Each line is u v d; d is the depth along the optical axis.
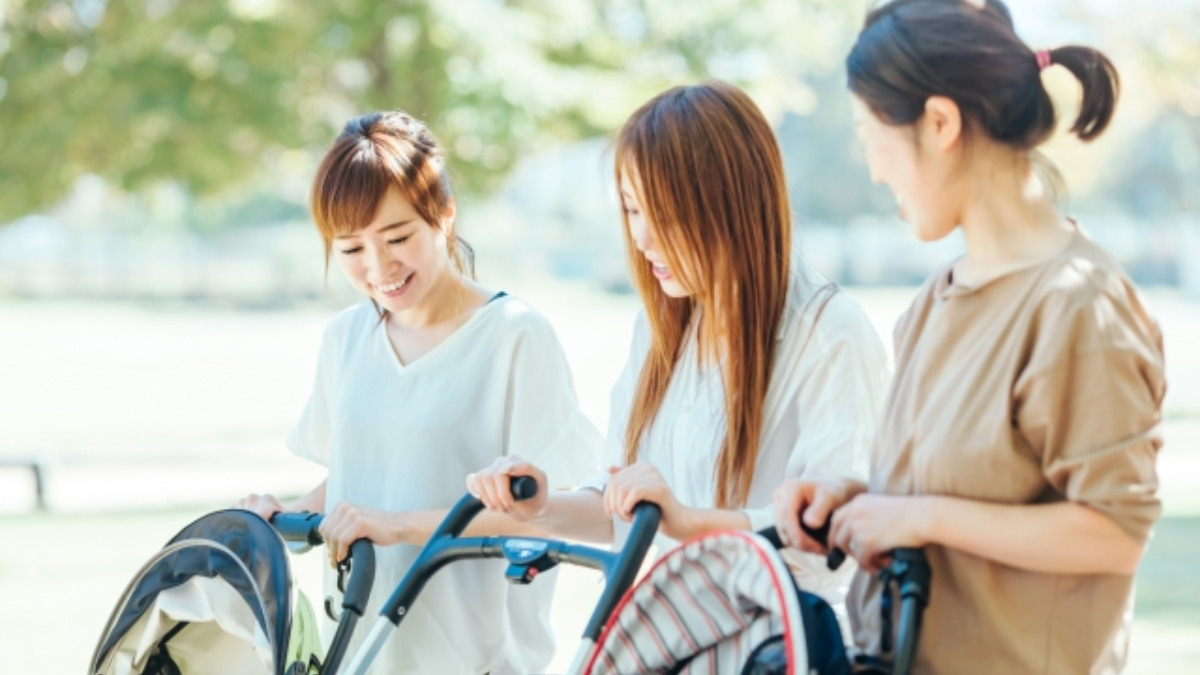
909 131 2.04
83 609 6.40
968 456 2.01
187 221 54.09
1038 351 1.95
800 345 2.64
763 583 2.00
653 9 13.17
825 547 2.20
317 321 28.84
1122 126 26.28
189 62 12.97
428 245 3.04
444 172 3.13
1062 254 1.99
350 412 3.19
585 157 50.97
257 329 26.34
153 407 14.73
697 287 2.65
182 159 14.69
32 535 8.18
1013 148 2.02
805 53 13.70
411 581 2.59
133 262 47.97
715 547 2.11
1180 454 10.85
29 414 14.27
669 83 13.09
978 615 2.03
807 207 52.38
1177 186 43.12
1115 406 1.90
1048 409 1.93
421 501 3.06
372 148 2.98
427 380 3.13
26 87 13.52
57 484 10.22
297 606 2.56
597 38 13.08
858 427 2.56
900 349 2.21
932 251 41.72
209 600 2.64
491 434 3.10
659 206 2.59
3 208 14.62
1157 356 1.95
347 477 3.18
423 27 12.41
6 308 34.16
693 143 2.58
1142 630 5.69
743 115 2.64
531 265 44.94
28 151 13.86
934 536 2.00
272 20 12.73
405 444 3.09
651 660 2.22
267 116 12.97
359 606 2.69
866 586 2.22
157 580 2.71
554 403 3.12
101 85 13.05
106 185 16.19
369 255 2.99
